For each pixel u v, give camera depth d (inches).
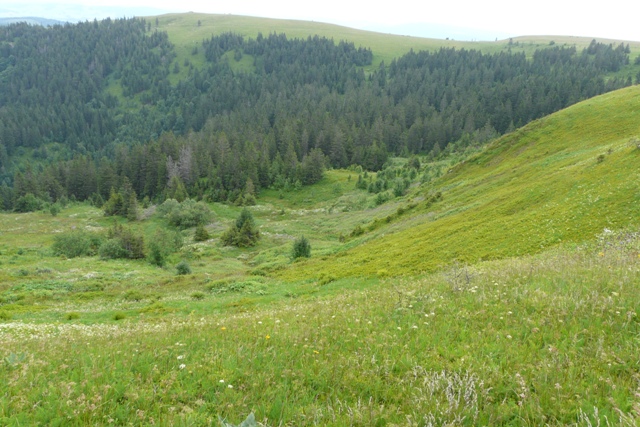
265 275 1774.1
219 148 6314.0
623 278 334.0
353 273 1305.4
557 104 7209.6
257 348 281.3
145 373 244.7
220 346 291.6
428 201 2513.5
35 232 4318.4
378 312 353.7
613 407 169.0
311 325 338.0
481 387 197.8
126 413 192.1
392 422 176.4
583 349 225.0
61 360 286.0
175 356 274.5
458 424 170.1
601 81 7495.1
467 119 7170.3
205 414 189.5
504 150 2955.2
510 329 267.4
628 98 2802.7
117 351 291.6
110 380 229.8
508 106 7283.5
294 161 5876.0
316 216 4389.8
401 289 481.7
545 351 230.4
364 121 7780.5
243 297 1197.7
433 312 323.9
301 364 243.3
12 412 190.7
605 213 1056.2
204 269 2529.5
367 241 2203.5
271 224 4183.1
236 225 3484.3
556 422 170.1
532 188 1643.7
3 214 5241.1
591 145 2285.9
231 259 2965.1
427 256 1284.4
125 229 3316.9
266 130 7849.4
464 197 2287.2
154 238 3122.5
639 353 210.4
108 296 1577.3
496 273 470.6
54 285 1834.4
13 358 277.7
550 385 194.5
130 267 2551.7
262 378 224.8
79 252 3152.1
